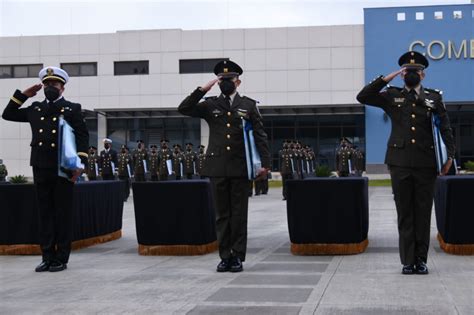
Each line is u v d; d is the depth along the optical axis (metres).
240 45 39.38
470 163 17.98
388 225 11.73
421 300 5.34
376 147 38.06
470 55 37.22
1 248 8.71
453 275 6.51
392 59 38.06
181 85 39.78
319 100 38.81
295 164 22.92
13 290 6.18
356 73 38.47
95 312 5.19
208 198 8.43
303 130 39.59
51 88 7.31
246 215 7.10
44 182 7.29
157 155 24.36
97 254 8.69
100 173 21.27
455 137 38.12
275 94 39.06
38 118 7.33
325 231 8.08
